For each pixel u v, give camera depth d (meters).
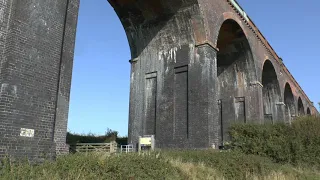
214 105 17.30
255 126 17.53
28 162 7.18
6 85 7.72
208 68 17.28
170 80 18.58
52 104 8.74
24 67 8.17
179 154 13.14
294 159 16.27
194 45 18.06
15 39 8.09
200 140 16.52
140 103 19.34
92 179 7.06
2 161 6.87
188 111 17.33
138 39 20.14
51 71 8.86
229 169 12.33
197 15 17.41
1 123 7.48
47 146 8.39
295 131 17.09
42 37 8.75
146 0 17.62
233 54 24.41
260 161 13.64
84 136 29.03
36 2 8.76
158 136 18.09
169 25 18.58
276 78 30.89
